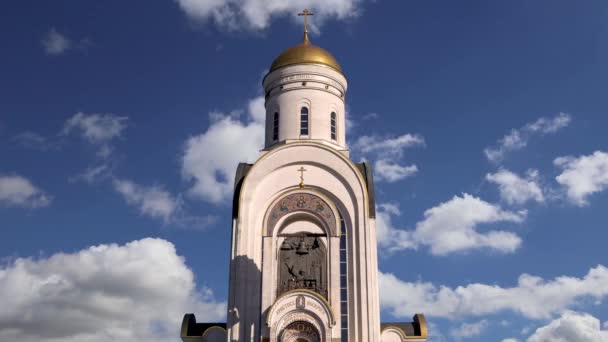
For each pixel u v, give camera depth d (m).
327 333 36.47
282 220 41.50
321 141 45.38
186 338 42.41
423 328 42.88
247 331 39.16
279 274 40.56
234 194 43.06
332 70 47.69
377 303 39.78
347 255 41.22
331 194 42.78
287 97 46.72
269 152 43.66
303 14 51.66
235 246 41.16
